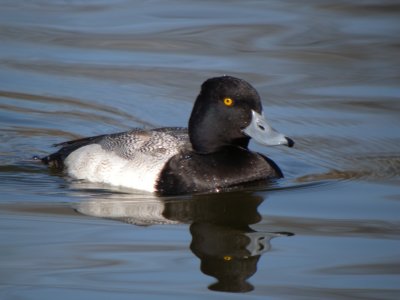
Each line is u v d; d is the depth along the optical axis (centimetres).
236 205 1097
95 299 825
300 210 1078
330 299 829
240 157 1170
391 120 1425
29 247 947
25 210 1067
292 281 873
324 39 1770
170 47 1747
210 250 948
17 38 1788
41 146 1359
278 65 1653
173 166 1145
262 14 1919
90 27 1853
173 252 941
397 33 1781
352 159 1289
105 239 976
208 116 1159
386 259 921
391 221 1033
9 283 860
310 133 1388
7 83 1588
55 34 1811
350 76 1606
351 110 1469
